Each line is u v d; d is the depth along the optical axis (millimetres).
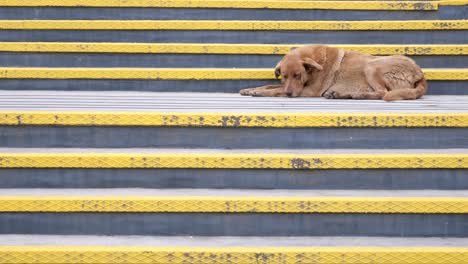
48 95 6664
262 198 4453
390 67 7000
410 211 4414
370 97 6836
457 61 7848
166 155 4801
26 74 7250
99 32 8406
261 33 8461
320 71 7195
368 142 5191
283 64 7070
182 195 4570
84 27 8383
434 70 7332
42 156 4777
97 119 5133
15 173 4805
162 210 4418
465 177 4828
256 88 7152
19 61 7816
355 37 8477
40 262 4012
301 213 4441
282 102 6328
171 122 5129
